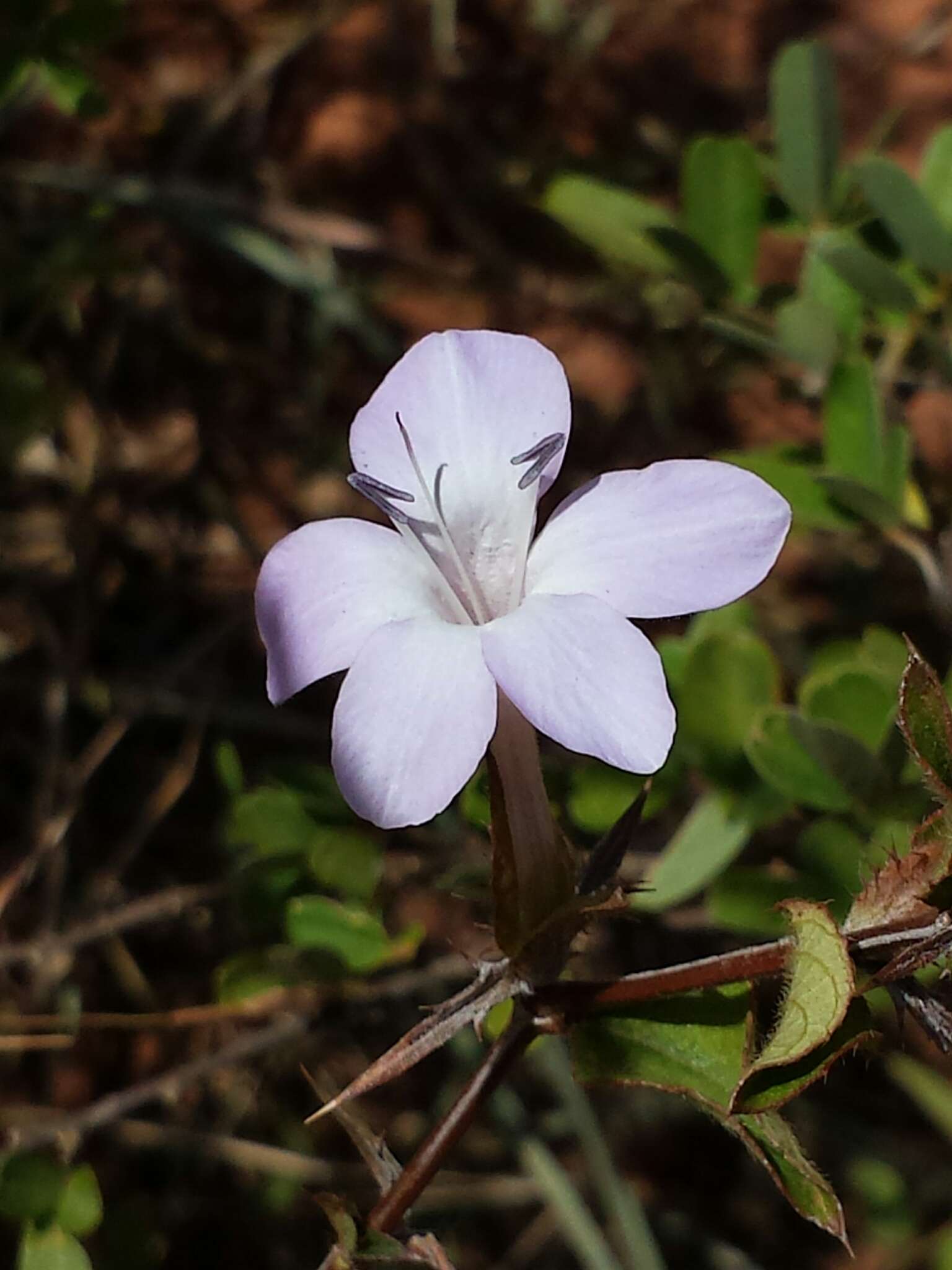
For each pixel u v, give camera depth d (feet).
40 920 1.03
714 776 0.88
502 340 0.78
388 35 1.26
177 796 1.04
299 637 0.75
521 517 0.77
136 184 1.07
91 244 1.04
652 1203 1.07
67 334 1.09
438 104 1.25
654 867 0.93
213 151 1.21
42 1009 0.99
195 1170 1.02
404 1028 1.01
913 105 1.30
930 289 0.94
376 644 0.74
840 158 0.96
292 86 1.25
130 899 1.04
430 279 1.20
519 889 0.75
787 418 1.18
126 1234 0.95
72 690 1.05
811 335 0.92
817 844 0.86
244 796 0.92
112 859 1.04
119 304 1.11
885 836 0.86
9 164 1.10
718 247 0.95
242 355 1.16
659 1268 0.95
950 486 0.98
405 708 0.73
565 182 0.98
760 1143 0.76
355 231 1.13
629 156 1.23
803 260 1.15
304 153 1.23
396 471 0.78
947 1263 1.00
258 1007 0.92
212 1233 1.02
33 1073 1.02
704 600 0.73
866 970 0.74
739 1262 1.04
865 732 0.86
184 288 1.16
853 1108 1.06
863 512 0.90
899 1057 0.98
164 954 1.04
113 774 1.06
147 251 1.15
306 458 1.15
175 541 1.11
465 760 0.72
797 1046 0.72
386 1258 0.76
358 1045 1.03
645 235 0.94
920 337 0.94
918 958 0.72
